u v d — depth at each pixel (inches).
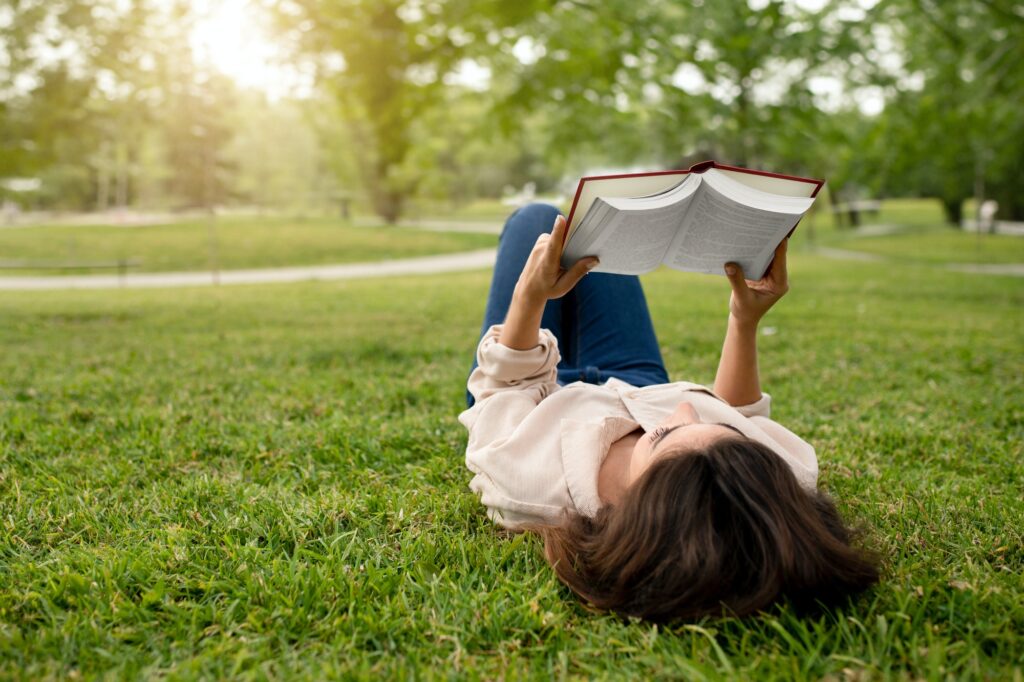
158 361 210.5
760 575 57.4
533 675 58.4
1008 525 85.5
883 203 2073.1
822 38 293.7
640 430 76.3
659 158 703.1
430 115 358.9
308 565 75.1
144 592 71.0
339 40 287.1
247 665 60.6
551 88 310.8
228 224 1181.7
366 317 328.8
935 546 80.5
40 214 1769.2
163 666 61.0
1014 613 65.4
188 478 106.2
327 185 1614.2
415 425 132.3
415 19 287.7
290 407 149.3
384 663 60.4
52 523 89.9
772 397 161.2
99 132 437.4
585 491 70.3
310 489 102.6
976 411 146.3
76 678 58.0
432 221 1520.7
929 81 353.1
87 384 172.6
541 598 68.6
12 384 175.9
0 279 699.4
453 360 207.0
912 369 193.9
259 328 296.2
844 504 92.3
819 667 58.3
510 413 81.2
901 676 56.1
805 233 1296.8
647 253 71.7
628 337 102.8
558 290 73.7
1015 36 331.9
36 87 374.6
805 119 306.3
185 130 1958.7
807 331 268.2
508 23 282.8
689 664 57.6
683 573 57.7
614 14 305.6
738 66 291.4
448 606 68.4
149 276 746.2
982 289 482.3
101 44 361.7
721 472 59.1
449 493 95.4
